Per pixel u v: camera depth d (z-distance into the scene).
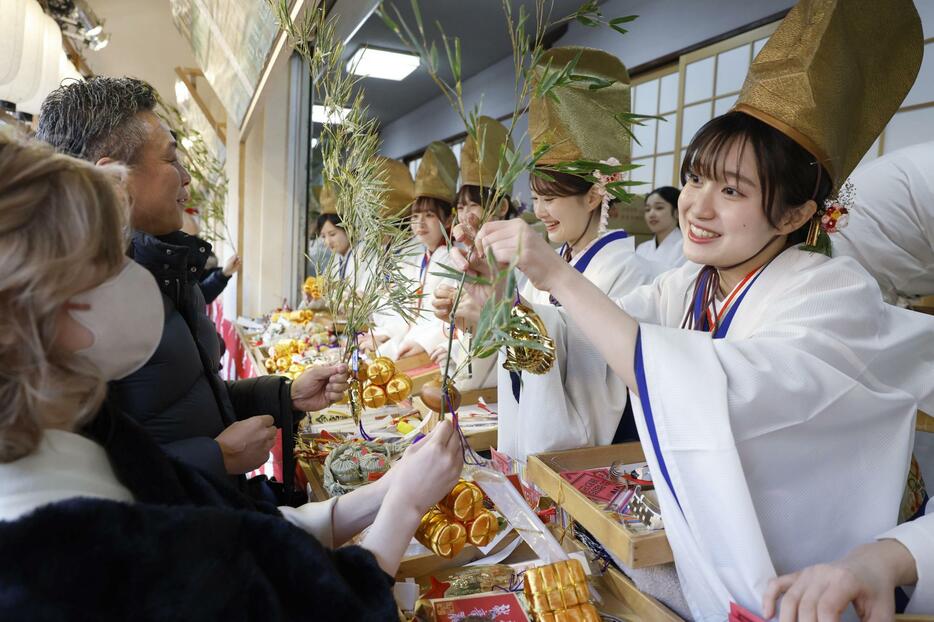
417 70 7.04
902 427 0.84
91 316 0.49
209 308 5.70
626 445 1.13
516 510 0.93
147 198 1.07
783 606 0.67
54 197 0.45
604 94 1.43
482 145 0.79
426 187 2.51
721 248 0.91
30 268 0.43
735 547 0.74
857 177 2.32
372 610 0.59
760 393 0.77
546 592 0.76
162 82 5.74
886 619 0.66
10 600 0.41
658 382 0.78
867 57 0.86
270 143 3.66
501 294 1.04
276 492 1.31
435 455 0.74
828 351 0.83
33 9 2.03
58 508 0.44
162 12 5.65
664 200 4.18
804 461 0.81
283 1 1.14
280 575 0.56
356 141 1.19
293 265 3.78
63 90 1.06
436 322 2.01
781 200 0.86
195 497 0.65
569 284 0.84
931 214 2.13
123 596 0.45
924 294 2.30
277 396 1.31
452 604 0.82
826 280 0.88
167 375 0.95
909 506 1.04
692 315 1.07
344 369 1.30
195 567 0.48
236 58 2.46
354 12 1.80
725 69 4.41
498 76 7.05
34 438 0.47
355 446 1.21
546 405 1.17
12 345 0.44
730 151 0.86
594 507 0.88
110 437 0.58
